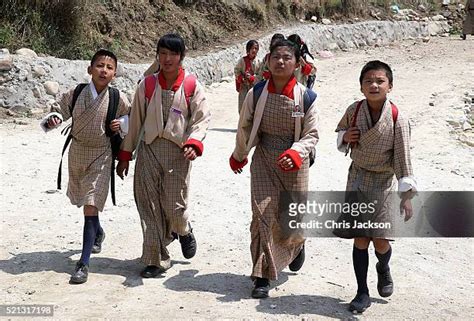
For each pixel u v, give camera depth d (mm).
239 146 5387
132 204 7594
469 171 9930
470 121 13625
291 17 22375
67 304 5012
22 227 6699
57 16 14500
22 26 13828
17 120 11578
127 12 16812
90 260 5906
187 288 5375
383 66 4914
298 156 4988
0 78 12102
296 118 5129
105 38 15617
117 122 5512
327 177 9188
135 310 4938
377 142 4883
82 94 5527
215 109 14039
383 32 24656
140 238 6527
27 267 5691
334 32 22766
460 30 27062
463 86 16391
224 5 19953
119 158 5660
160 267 5602
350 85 16656
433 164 10273
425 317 5035
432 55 21672
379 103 4906
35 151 9750
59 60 13102
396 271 6000
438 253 6582
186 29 17922
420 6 28078
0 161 9109
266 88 5176
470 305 5340
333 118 13328
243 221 7266
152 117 5414
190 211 7512
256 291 5219
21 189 7949
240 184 8719
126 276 5578
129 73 14086
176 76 5434
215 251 6297
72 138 5617
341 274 5867
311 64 10391
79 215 7160
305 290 5441
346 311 5062
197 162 9727
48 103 12336
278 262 5223
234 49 18344
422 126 12633
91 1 15570
